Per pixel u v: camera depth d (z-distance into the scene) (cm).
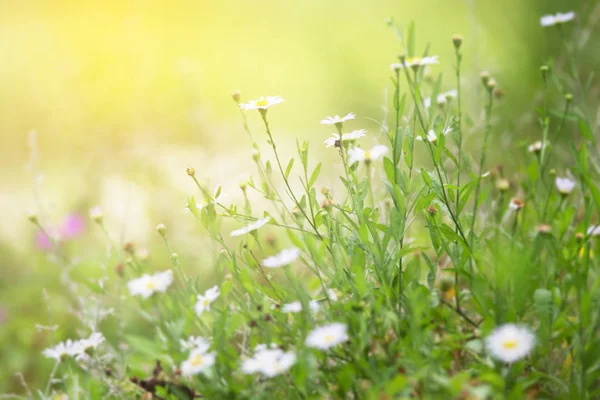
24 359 101
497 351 69
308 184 79
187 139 162
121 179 145
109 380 82
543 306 74
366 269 80
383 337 74
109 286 103
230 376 74
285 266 74
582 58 133
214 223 79
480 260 77
